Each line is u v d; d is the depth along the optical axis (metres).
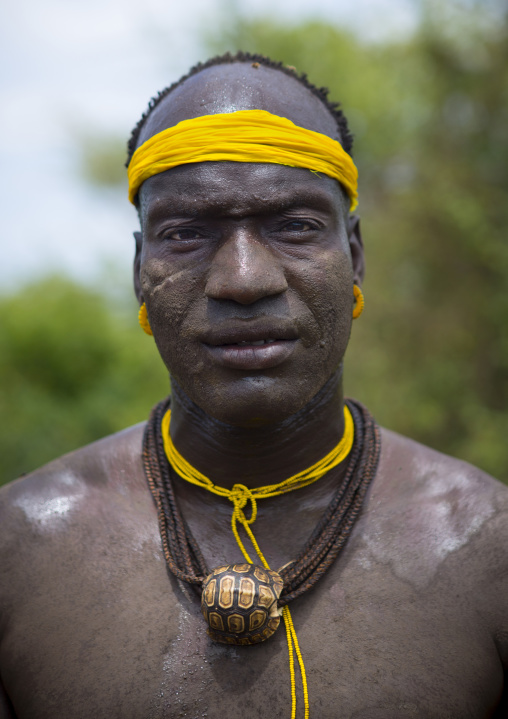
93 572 1.78
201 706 1.58
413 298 8.98
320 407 1.90
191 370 1.72
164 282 1.74
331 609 1.69
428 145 9.06
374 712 1.56
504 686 1.72
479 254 8.52
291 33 9.72
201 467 1.92
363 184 9.51
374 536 1.80
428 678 1.60
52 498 1.92
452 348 8.73
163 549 1.81
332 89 9.41
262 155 1.69
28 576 1.79
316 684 1.59
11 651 1.73
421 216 8.74
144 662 1.64
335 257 1.77
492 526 1.79
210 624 1.62
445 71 8.93
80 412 10.23
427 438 8.58
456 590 1.70
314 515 1.89
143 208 1.86
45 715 1.64
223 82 1.83
